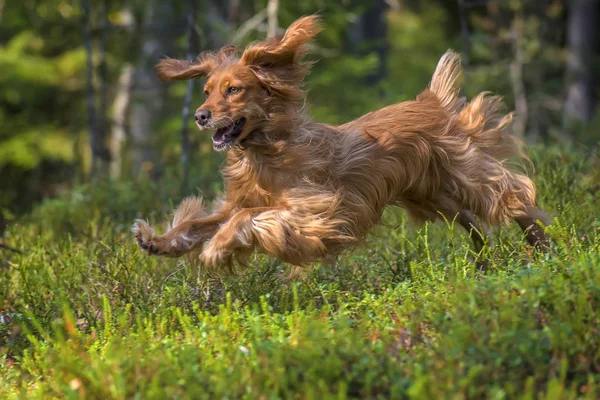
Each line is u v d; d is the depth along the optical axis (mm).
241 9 32062
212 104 9992
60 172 38531
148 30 30000
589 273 8625
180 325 9844
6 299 11555
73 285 11484
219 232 10016
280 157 10125
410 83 33750
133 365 7711
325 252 10344
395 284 10617
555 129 32844
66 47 36750
